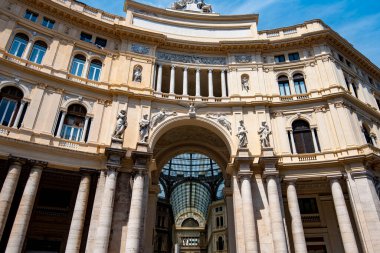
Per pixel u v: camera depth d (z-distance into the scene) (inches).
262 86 1301.7
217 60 1391.5
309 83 1285.7
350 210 1135.6
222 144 1423.5
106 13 1374.3
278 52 1392.7
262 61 1375.5
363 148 1064.2
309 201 1286.9
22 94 1034.7
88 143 1052.5
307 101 1224.2
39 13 1191.6
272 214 983.6
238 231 1022.4
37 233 1058.1
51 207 1106.7
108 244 902.4
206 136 1405.0
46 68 1106.7
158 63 1331.2
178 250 828.6
